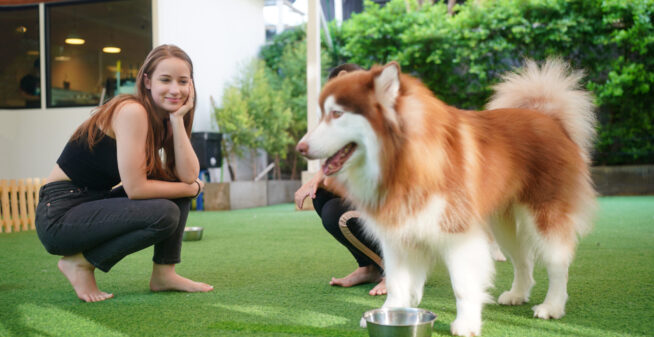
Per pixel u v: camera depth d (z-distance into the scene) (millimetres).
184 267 3695
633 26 10414
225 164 10977
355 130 2084
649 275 3154
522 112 2592
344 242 3070
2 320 2334
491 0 11305
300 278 3295
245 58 12648
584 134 2771
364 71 2195
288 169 13312
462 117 2328
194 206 9641
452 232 2066
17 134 10156
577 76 2846
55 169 2764
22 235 5992
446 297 2820
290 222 6930
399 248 2256
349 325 2221
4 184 6402
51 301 2703
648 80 10750
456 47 11531
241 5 12539
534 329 2158
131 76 10242
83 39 10320
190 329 2170
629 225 5727
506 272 3488
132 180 2598
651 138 11234
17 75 10258
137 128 2602
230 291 2922
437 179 2025
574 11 10820
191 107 2867
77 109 9930
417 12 12016
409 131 2025
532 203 2439
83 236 2623
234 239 5227
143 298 2760
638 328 2131
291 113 11797
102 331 2150
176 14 10047
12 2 10102
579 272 3279
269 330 2152
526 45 11219
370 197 2172
